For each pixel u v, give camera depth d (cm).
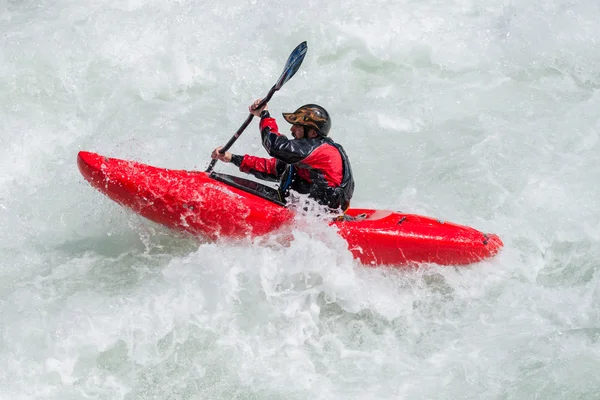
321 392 1808
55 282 2116
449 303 2075
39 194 2462
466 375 1839
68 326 1898
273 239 2136
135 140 2662
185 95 2962
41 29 3075
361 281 2106
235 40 3067
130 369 1852
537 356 1873
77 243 2288
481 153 2670
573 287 2112
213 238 2195
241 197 2139
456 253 2098
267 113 2152
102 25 3041
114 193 2153
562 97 2992
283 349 1922
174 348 1902
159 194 2122
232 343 1922
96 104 2862
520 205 2408
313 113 2050
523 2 3356
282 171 2178
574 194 2430
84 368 1841
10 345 1859
